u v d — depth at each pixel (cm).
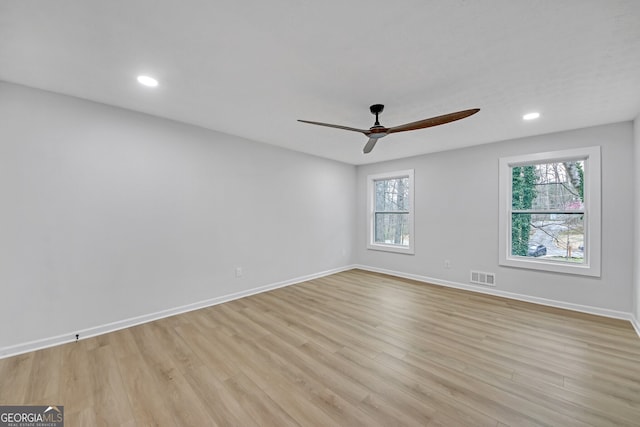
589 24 154
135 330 284
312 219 500
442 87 234
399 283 469
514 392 186
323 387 192
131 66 205
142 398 181
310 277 497
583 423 158
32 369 212
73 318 261
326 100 262
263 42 175
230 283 381
